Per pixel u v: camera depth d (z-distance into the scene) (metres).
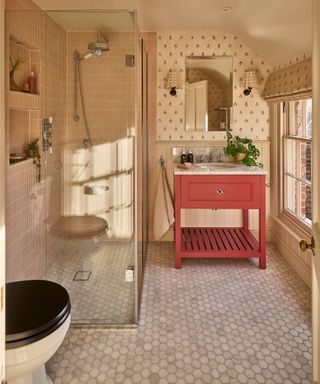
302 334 2.33
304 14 2.61
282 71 3.45
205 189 3.34
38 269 2.98
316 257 1.36
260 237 3.39
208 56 3.94
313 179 1.44
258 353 2.15
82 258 3.04
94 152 3.02
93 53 2.92
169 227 4.10
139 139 3.22
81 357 2.13
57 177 3.00
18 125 2.79
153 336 2.33
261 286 3.04
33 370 1.59
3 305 1.04
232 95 3.98
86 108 2.99
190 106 4.00
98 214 3.03
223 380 1.93
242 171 3.31
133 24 2.79
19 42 2.75
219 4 3.07
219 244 3.60
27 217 2.83
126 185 2.98
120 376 1.96
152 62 3.97
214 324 2.46
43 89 2.99
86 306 2.61
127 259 2.98
